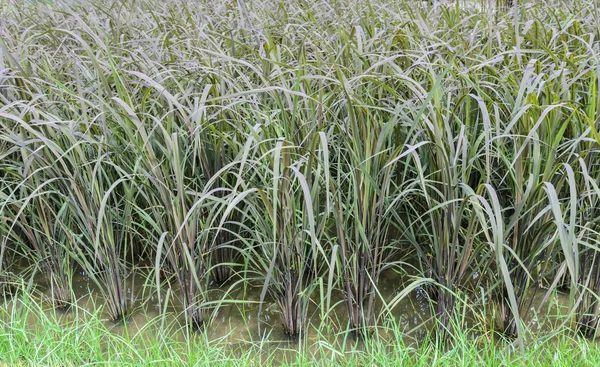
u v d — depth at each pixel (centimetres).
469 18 366
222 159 254
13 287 276
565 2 396
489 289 223
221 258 271
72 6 455
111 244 238
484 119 190
